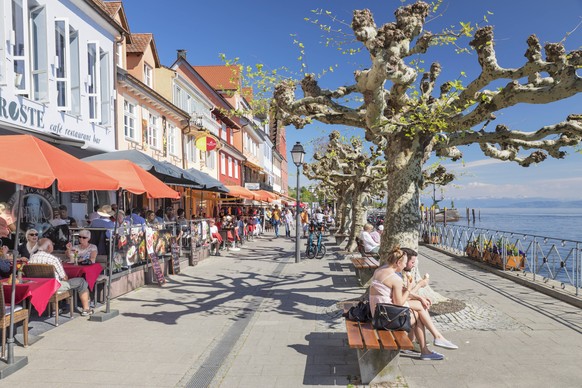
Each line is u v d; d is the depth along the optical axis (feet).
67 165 20.18
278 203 173.17
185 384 16.58
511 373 16.79
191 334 23.17
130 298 32.40
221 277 42.88
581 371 16.93
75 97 42.83
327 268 49.96
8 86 32.99
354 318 18.66
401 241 27.32
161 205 68.54
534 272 37.24
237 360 19.13
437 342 18.62
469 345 20.07
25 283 21.11
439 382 16.05
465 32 22.53
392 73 23.61
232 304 30.63
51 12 38.86
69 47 39.42
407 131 26.45
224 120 113.50
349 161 64.39
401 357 18.62
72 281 25.63
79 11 43.68
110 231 30.55
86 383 16.57
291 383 16.49
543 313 25.77
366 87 25.04
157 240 40.24
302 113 29.55
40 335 22.36
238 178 135.44
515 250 41.73
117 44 52.90
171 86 76.13
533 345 20.02
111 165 33.60
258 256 62.69
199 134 82.99
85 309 26.61
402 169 27.71
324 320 25.77
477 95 24.41
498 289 33.71
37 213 37.73
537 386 15.58
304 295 33.68
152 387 16.29
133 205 57.98
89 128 45.47
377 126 26.03
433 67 32.32
